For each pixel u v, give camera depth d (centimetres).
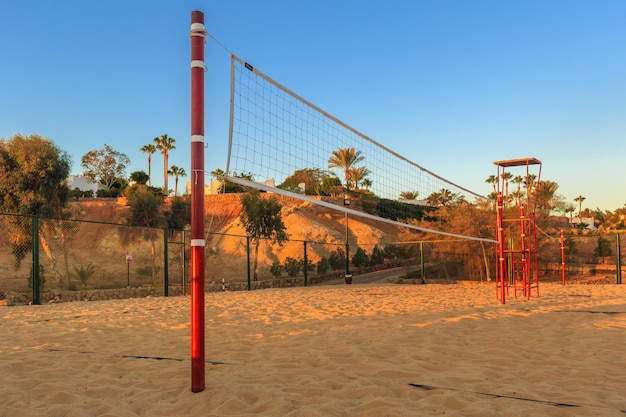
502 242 895
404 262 2461
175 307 846
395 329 543
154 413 264
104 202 4134
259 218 2575
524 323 593
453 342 468
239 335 521
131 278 2116
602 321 610
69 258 2311
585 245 3120
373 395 293
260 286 1984
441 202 2417
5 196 1939
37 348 447
